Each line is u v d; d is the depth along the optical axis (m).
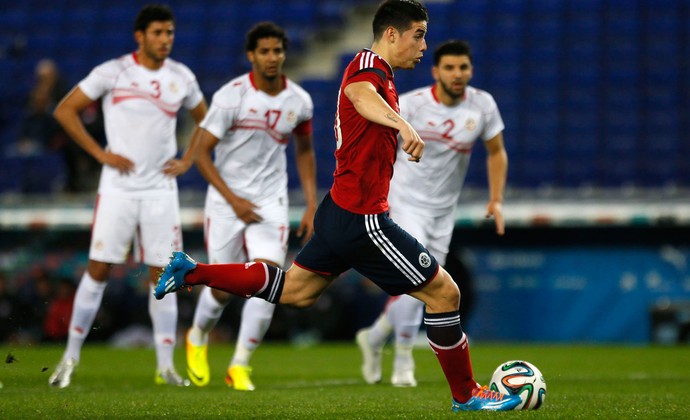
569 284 49.66
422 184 27.89
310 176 27.72
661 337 48.72
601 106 67.50
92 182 57.44
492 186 28.09
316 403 20.20
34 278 50.50
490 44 73.44
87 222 53.06
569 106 67.75
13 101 73.94
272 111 26.33
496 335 50.09
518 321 49.94
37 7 81.56
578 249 49.72
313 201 27.48
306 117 27.03
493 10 75.88
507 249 50.22
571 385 26.25
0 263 54.03
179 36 77.62
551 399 21.12
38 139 64.38
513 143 65.50
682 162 63.00
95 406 19.25
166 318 27.17
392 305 26.89
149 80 27.03
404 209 27.95
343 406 19.44
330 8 78.75
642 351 42.84
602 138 65.19
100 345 51.84
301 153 27.73
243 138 26.41
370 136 16.67
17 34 80.12
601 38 72.44
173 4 80.69
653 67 69.88
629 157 63.75
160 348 27.19
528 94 69.19
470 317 50.41
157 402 20.31
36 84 75.31
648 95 68.06
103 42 77.94
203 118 28.42
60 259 53.97
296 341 52.09
